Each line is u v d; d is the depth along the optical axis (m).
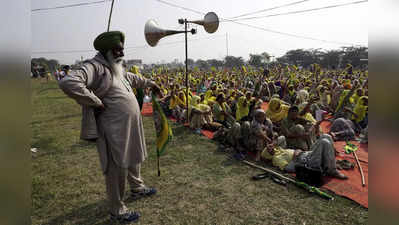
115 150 2.97
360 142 6.52
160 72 35.31
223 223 3.35
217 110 8.08
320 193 3.94
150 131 7.92
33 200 3.87
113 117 2.95
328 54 66.75
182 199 3.91
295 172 4.69
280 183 4.34
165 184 4.38
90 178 4.62
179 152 5.95
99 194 4.07
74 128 8.28
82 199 3.91
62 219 3.43
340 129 7.05
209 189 4.21
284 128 5.79
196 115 7.97
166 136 3.81
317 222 3.34
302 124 6.02
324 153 4.47
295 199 3.88
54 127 8.41
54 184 4.38
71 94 2.49
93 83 2.84
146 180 4.53
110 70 2.96
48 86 25.00
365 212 3.51
